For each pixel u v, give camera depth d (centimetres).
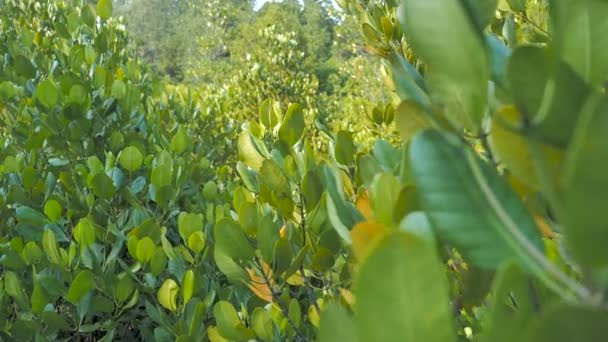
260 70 977
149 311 198
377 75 1062
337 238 124
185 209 310
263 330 122
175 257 200
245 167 149
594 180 26
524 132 37
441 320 28
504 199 40
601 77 36
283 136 139
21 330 206
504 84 52
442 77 39
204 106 500
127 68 433
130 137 348
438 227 39
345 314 37
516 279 31
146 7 5331
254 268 115
